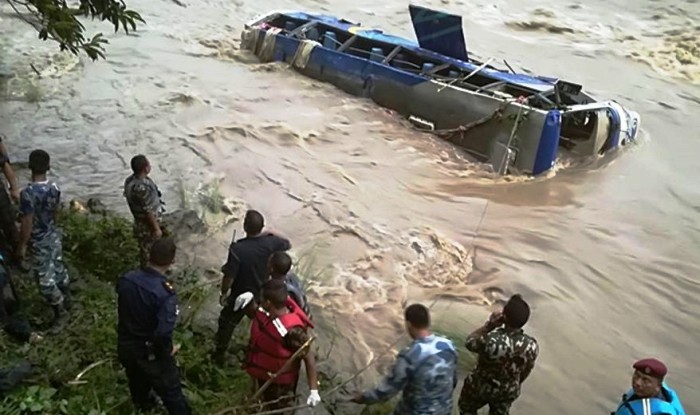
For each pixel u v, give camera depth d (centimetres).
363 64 1379
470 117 1231
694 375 800
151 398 613
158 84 1414
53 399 608
